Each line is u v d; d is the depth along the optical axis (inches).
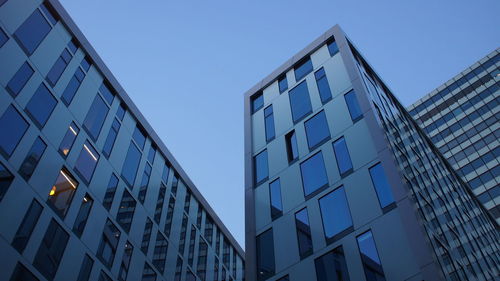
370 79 1604.3
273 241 1190.3
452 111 3892.7
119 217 1584.6
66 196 1332.4
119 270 1482.5
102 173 1557.6
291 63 1713.8
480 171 3346.5
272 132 1523.1
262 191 1357.0
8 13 1314.0
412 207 979.9
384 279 904.3
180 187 2177.7
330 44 1632.6
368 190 1086.4
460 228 1365.7
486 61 4015.8
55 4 1531.7
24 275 1083.9
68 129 1430.9
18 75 1278.3
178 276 1851.6
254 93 1754.4
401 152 1280.8
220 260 2303.2
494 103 3671.3
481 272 1197.1
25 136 1235.9
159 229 1845.5
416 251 896.3
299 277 1054.4
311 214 1163.3
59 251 1228.5
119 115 1793.8
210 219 2397.9
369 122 1225.4
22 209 1146.0
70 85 1508.4
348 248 1016.2
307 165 1294.3
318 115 1401.3
